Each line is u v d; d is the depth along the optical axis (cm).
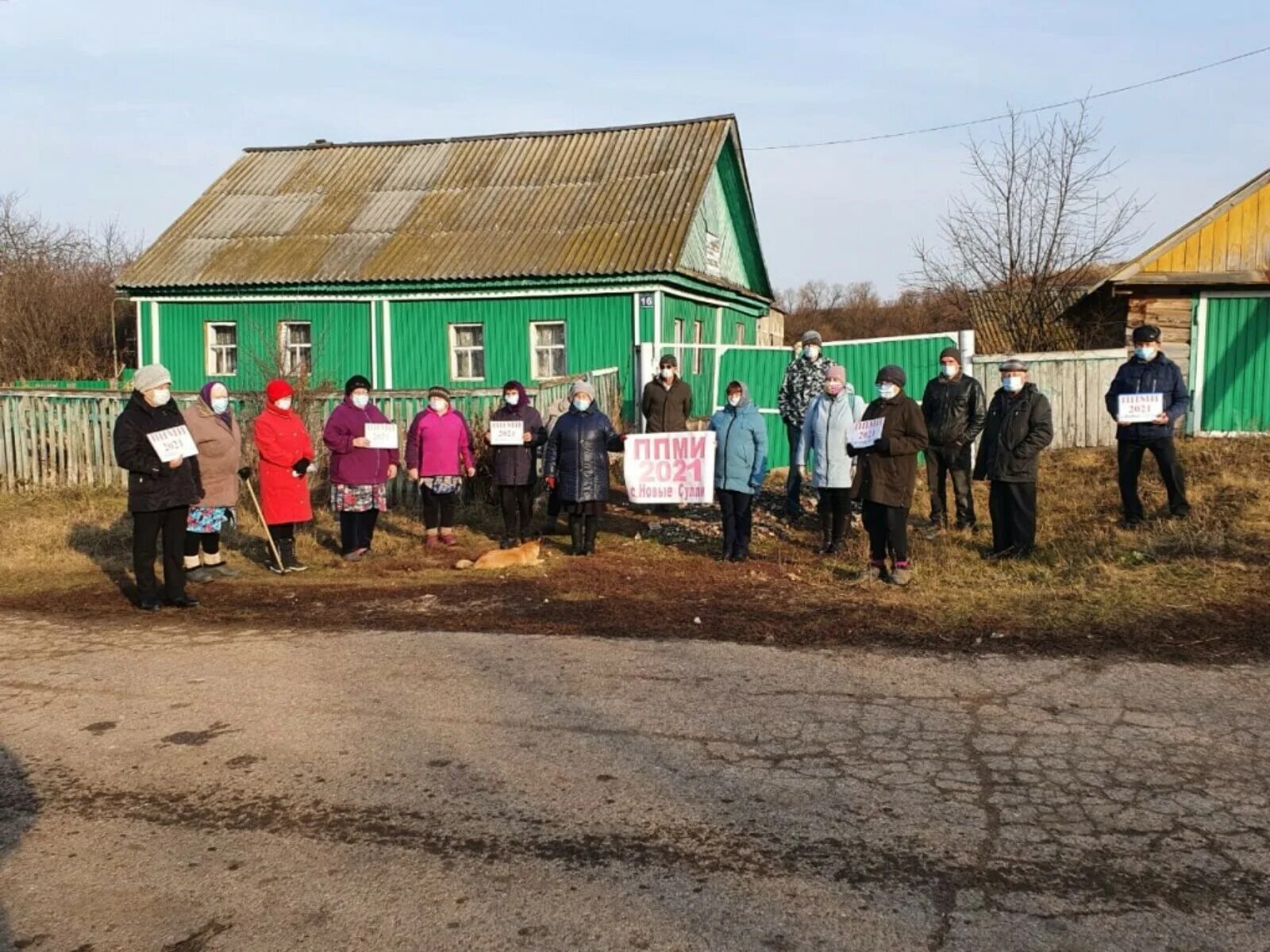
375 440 1027
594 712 556
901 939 342
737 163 2388
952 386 1075
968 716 540
